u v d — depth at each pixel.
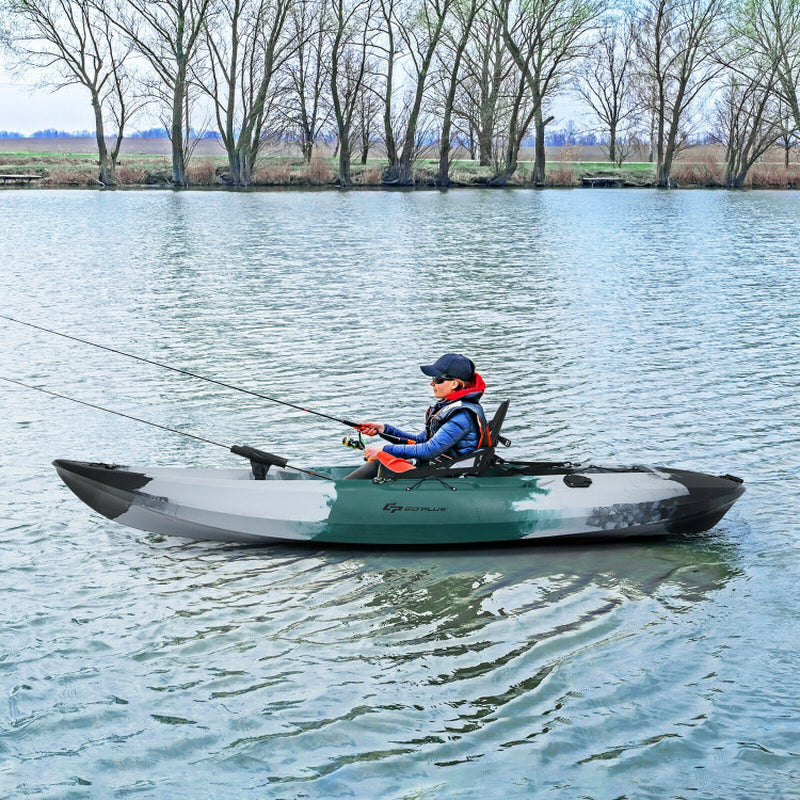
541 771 5.11
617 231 36.75
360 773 5.09
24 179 69.31
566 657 6.18
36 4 63.41
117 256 27.78
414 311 18.83
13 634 6.45
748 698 5.75
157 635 6.45
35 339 16.02
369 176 72.75
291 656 6.19
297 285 22.27
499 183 74.06
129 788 5.00
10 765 5.16
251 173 70.94
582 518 7.76
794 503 8.85
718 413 11.69
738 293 21.17
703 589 7.14
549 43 72.44
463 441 7.92
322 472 8.54
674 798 4.91
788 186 74.94
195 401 12.34
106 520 8.36
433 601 6.93
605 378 13.41
